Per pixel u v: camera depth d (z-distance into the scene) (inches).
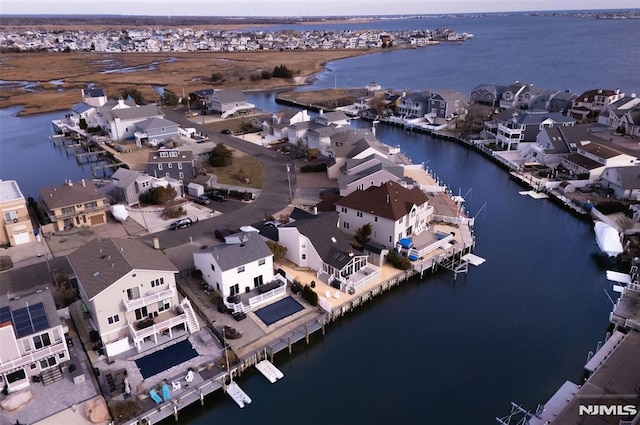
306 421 1348.4
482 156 3863.2
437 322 1781.5
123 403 1331.2
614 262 2172.7
